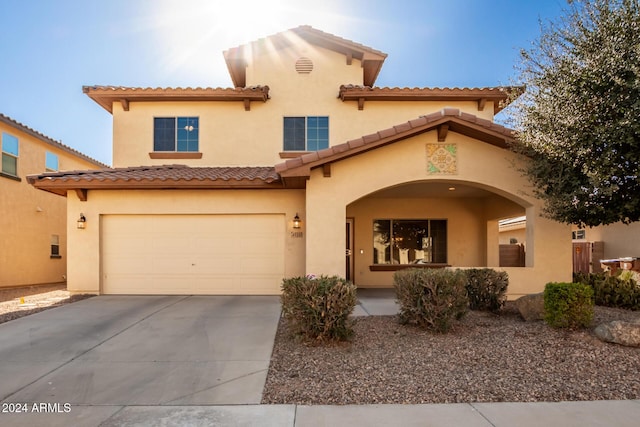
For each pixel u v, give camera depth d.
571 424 3.86
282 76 13.70
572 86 7.10
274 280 11.39
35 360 5.80
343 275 9.91
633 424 3.86
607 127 6.69
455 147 10.06
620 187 7.07
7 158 14.36
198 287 11.41
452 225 14.16
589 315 6.49
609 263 13.98
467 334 6.83
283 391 4.67
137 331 7.33
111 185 10.80
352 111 13.58
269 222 11.45
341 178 10.05
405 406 4.27
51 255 16.61
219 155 13.41
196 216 11.50
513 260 15.08
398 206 14.18
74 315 8.65
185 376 5.17
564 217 8.14
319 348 6.20
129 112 13.48
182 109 13.53
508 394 4.54
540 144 7.87
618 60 6.54
